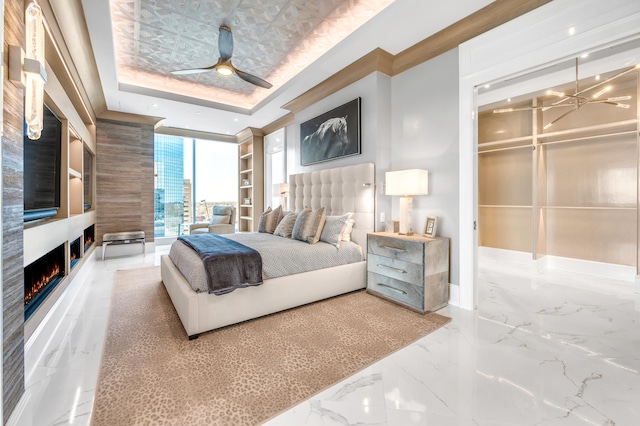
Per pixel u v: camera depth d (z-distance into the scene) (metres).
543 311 2.69
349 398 1.48
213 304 2.20
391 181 3.04
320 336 2.16
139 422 1.31
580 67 3.47
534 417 1.35
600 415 1.36
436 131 2.97
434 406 1.43
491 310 2.71
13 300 1.40
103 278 3.80
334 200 3.79
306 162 4.47
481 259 5.10
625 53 3.15
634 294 3.19
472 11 2.47
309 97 4.29
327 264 2.96
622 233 3.82
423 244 2.57
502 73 2.42
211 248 2.63
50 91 2.53
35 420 1.33
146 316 2.55
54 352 1.94
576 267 4.20
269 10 2.73
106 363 1.79
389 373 1.70
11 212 1.41
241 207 7.19
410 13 2.50
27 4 1.69
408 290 2.71
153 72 4.07
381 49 3.12
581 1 2.00
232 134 6.95
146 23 2.92
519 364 1.80
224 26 2.98
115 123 5.25
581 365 1.79
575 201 4.23
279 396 1.50
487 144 4.84
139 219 5.49
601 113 3.95
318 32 3.13
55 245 2.54
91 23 2.60
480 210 5.32
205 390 1.54
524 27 2.28
